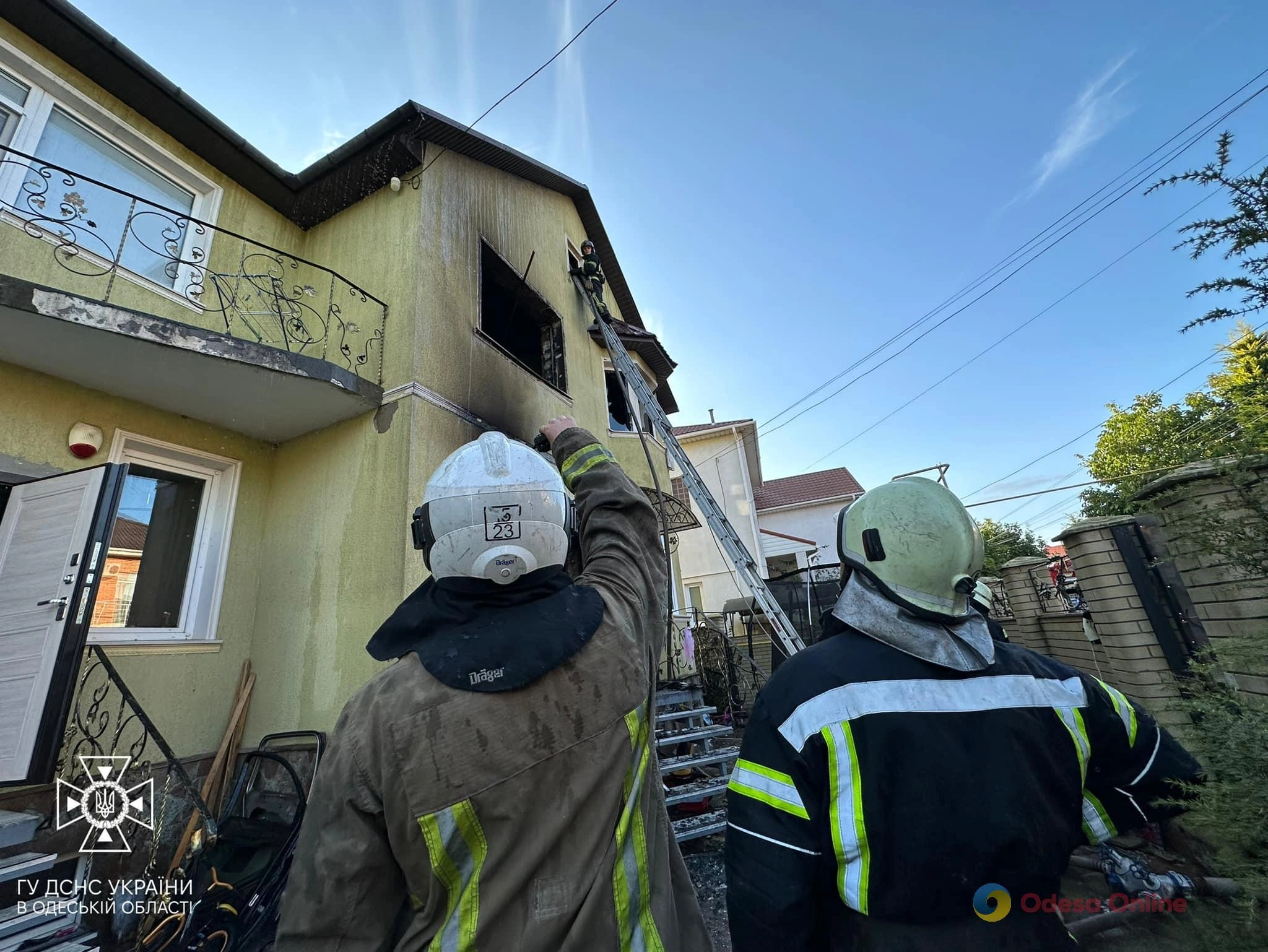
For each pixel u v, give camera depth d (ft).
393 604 12.76
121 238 14.99
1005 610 27.78
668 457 31.76
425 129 17.56
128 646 12.69
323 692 13.30
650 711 3.65
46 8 13.32
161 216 16.06
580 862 2.76
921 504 3.78
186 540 14.74
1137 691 12.14
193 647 13.85
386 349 15.47
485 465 3.54
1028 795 3.17
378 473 14.21
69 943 8.71
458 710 2.84
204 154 17.20
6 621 10.26
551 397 21.11
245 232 17.99
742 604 37.22
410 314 15.44
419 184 17.37
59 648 9.61
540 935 2.52
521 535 3.32
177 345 11.48
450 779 2.70
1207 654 6.86
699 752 16.62
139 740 12.30
